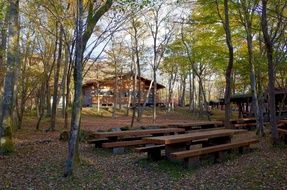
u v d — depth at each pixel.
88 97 44.34
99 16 7.40
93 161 8.73
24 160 9.05
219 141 9.81
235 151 9.62
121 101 41.94
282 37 14.22
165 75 47.31
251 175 6.73
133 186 6.37
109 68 35.78
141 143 10.40
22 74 17.94
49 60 19.92
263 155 9.14
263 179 6.38
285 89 20.78
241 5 13.27
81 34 7.11
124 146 10.04
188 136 8.33
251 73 14.77
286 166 7.39
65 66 22.58
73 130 7.09
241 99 29.20
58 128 18.31
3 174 7.44
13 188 6.32
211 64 21.67
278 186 5.85
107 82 39.38
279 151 9.73
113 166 8.16
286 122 13.01
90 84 43.06
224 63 19.34
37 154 10.02
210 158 8.76
